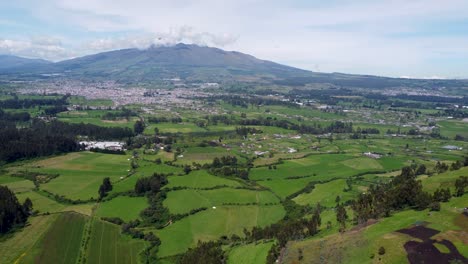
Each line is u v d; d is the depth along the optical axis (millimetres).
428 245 95875
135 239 148500
